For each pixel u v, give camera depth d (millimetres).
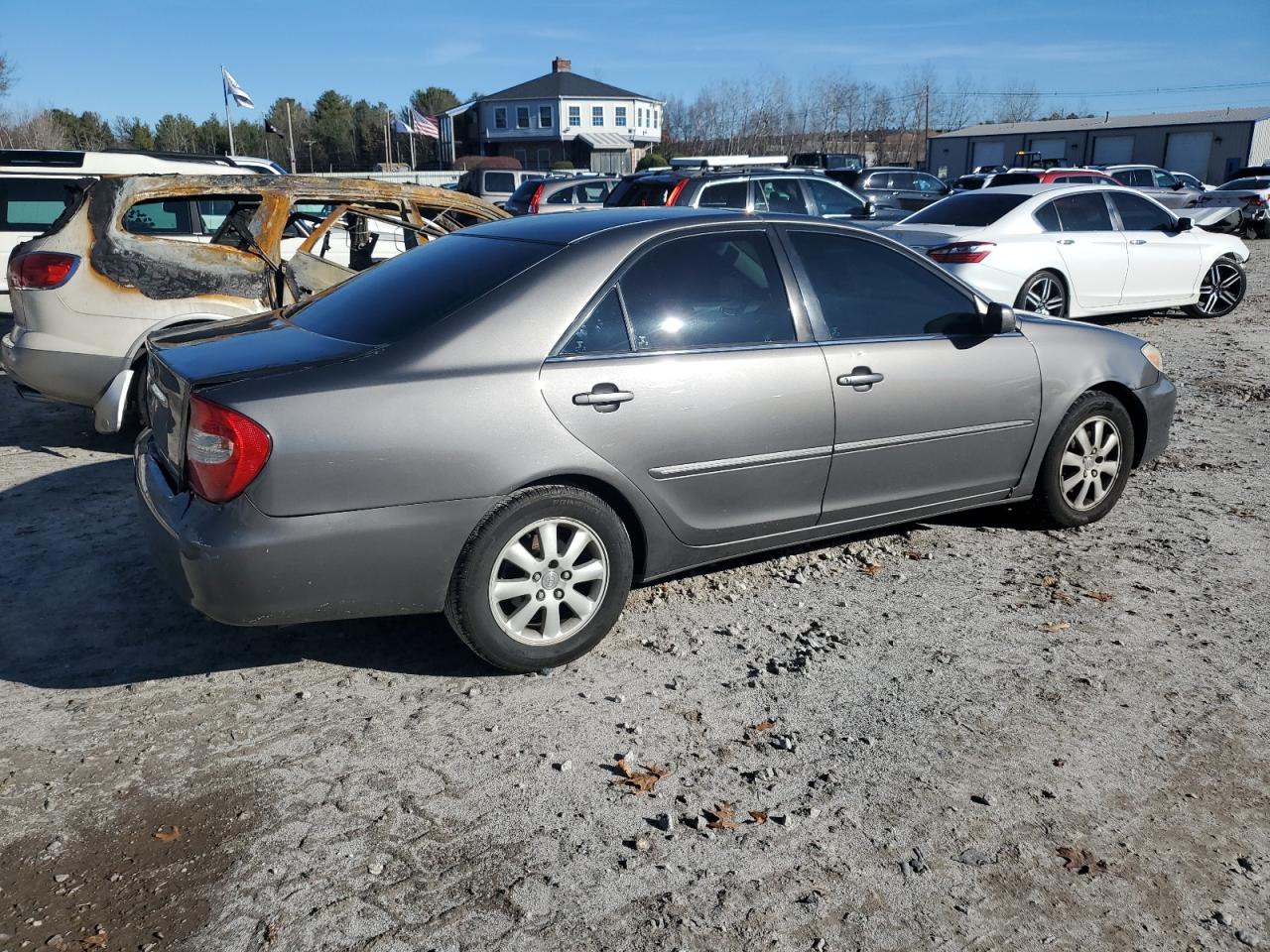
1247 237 25875
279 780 3188
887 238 4621
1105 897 2754
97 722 3502
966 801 3131
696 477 4004
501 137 67625
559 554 3764
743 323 4137
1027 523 5410
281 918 2627
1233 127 52781
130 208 6410
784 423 4152
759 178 13945
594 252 3904
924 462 4637
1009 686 3797
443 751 3352
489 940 2566
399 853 2873
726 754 3357
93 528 5250
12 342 6332
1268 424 7559
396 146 76625
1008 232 10633
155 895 2703
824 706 3646
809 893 2746
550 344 3711
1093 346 5148
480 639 3684
